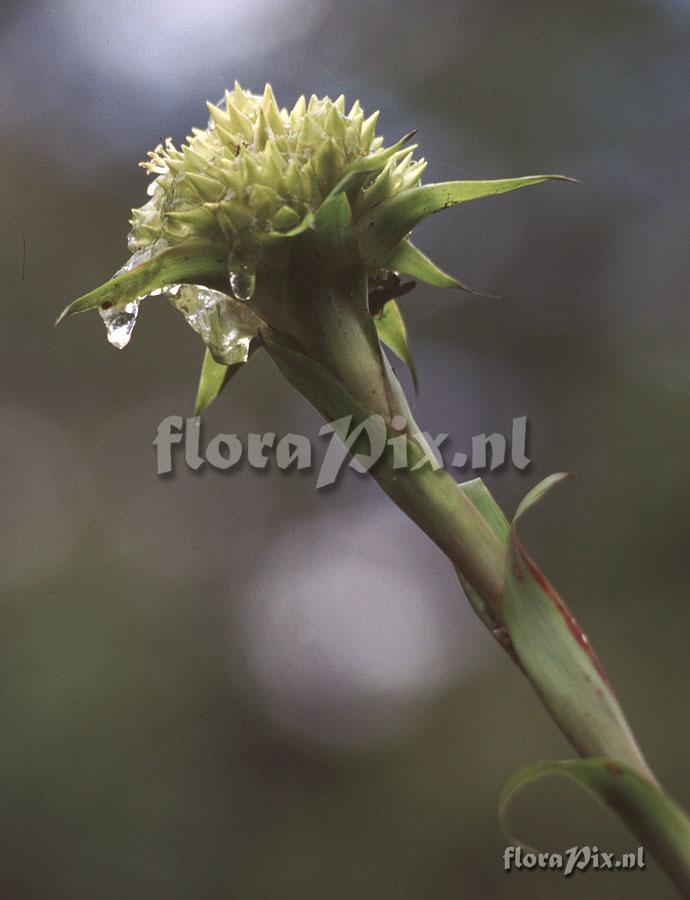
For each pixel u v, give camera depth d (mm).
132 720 9789
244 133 1940
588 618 8914
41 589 10305
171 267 1909
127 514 10969
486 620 1772
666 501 8930
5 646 9859
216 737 10211
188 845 9500
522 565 1704
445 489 1799
